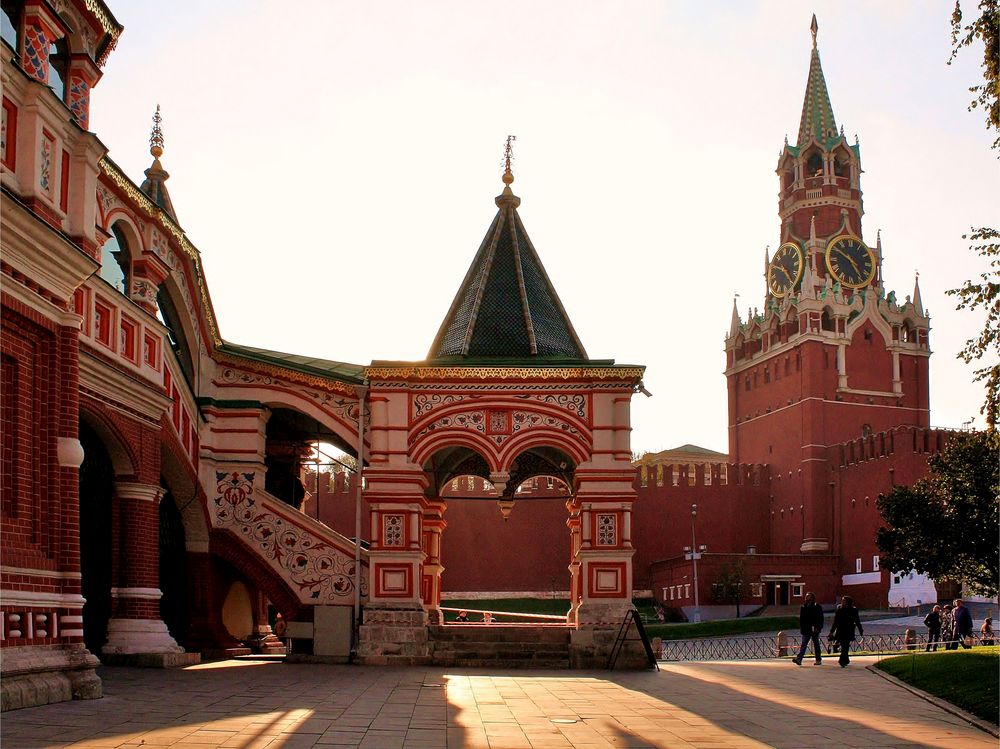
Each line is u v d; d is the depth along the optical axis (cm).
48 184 1505
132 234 2120
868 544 8606
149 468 2089
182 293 2456
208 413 2611
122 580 2058
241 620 2923
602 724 1345
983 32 1728
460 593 7981
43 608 1406
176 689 1616
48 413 1473
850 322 10088
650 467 9356
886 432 8569
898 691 1855
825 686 1952
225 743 1071
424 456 2570
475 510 8125
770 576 8475
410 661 2464
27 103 1452
